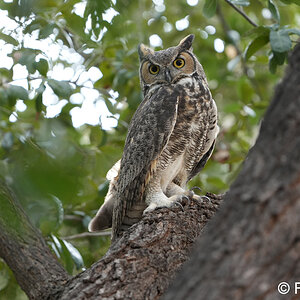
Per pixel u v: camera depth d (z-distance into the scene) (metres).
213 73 13.06
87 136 10.45
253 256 3.42
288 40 7.62
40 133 4.16
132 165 8.10
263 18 13.12
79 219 9.90
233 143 12.48
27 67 7.93
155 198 7.92
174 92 8.52
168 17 13.48
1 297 9.12
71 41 9.50
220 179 11.04
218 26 14.24
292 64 3.81
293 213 3.40
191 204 7.21
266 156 3.59
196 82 8.82
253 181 3.58
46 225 7.32
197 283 3.52
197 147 8.70
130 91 11.41
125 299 5.57
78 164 3.32
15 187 2.87
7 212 4.07
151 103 8.45
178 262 6.19
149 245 6.28
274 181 3.49
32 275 6.10
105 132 9.05
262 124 3.77
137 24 11.53
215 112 8.83
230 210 3.62
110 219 8.62
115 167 8.90
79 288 5.66
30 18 8.20
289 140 3.53
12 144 6.89
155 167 8.05
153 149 8.08
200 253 3.65
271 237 3.42
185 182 9.01
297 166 3.44
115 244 6.50
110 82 11.55
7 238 6.16
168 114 8.23
